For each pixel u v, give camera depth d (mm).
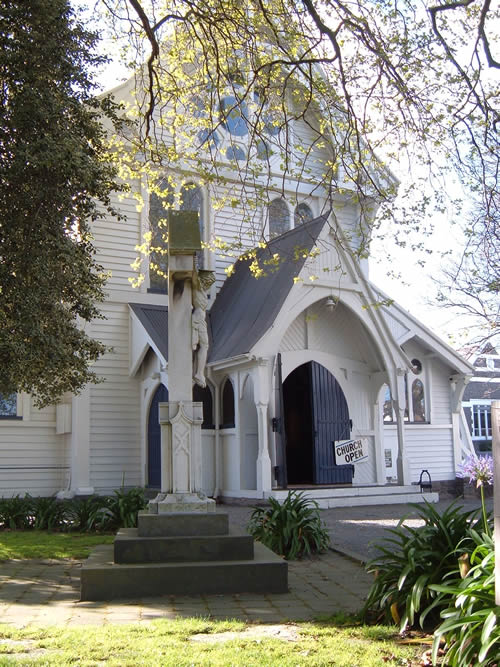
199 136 21484
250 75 16406
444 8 10570
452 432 24359
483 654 4520
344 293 19750
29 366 12852
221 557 8305
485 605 5055
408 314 23406
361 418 21250
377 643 5738
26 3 12094
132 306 20828
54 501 15219
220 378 20406
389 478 22609
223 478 20047
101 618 6773
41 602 7602
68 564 10312
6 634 6000
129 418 20703
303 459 24312
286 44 13133
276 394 19156
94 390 20297
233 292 22031
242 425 19266
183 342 9500
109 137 20547
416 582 6086
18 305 12102
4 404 19609
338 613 6816
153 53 11711
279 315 18406
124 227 21250
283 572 8047
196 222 9953
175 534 8555
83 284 14141
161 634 5992
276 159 24000
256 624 6477
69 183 12516
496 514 4820
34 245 12023
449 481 23969
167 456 9148
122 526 13734
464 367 24094
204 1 11422
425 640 5742
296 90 13008
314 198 24656
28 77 11945
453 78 11234
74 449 19656
